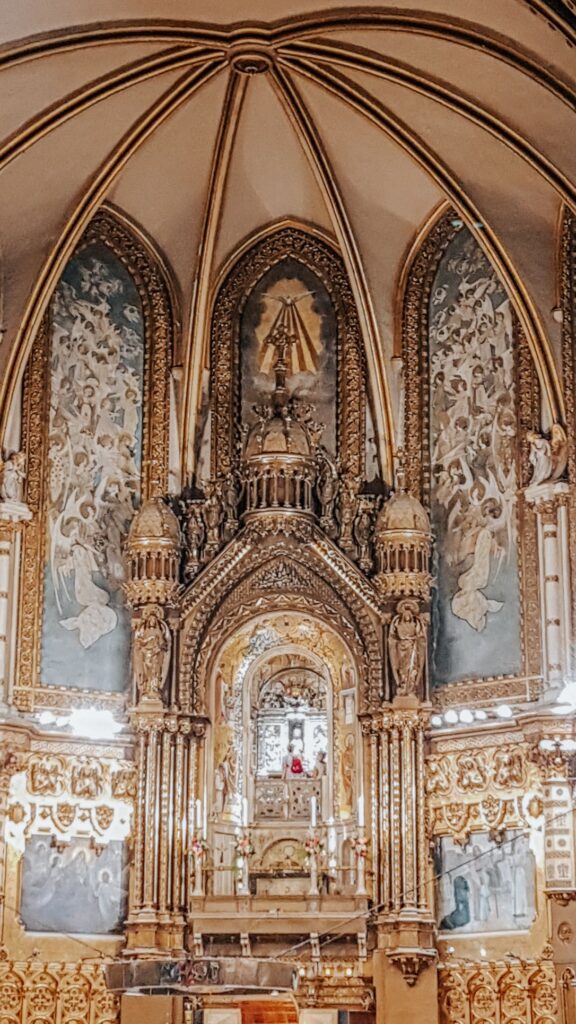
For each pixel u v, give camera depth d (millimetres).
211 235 30891
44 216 29625
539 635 28828
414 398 31062
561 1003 26656
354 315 31688
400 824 28641
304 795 30156
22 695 29078
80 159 29234
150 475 30984
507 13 25516
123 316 31500
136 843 28859
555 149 27516
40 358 30531
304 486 30281
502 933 27938
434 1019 27672
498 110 27703
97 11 26703
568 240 29594
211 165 30203
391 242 31188
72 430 30594
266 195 31391
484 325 30734
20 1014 27734
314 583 30109
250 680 30688
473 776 28734
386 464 30766
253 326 32000
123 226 31578
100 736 29250
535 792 28062
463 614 29766
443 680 29656
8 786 28156
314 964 28203
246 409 31688
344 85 28703
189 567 30172
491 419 30266
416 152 29156
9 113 27766
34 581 29594
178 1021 27859
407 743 28906
